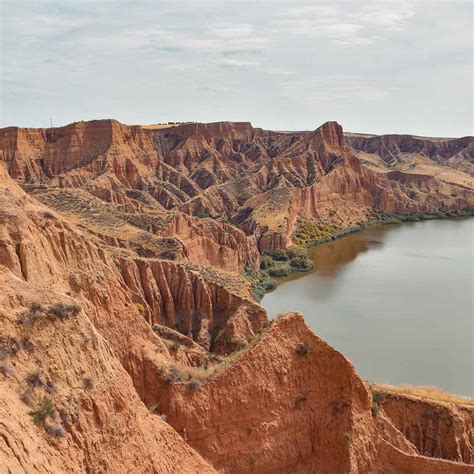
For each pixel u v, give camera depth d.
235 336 63.44
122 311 29.75
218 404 26.33
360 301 98.06
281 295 103.44
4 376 16.94
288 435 27.97
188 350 49.00
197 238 101.31
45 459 15.80
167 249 87.19
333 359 29.78
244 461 26.25
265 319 68.00
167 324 68.00
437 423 38.84
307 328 30.47
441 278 115.25
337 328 82.81
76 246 30.42
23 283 20.31
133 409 21.22
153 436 21.91
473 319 87.06
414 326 83.69
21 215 27.50
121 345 27.97
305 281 114.94
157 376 26.72
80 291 28.20
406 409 39.59
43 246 28.03
